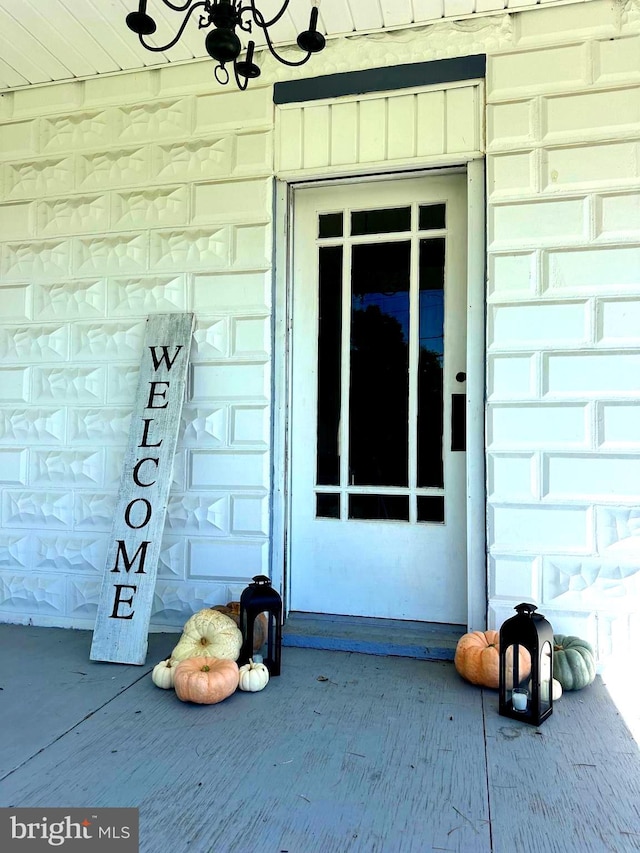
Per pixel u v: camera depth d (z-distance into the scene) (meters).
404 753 1.99
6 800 1.73
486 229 2.85
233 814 1.68
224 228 3.17
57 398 3.37
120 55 3.15
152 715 2.25
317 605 3.18
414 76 2.93
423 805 1.72
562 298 2.74
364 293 3.18
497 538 2.78
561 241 2.75
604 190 2.71
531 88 2.79
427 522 3.05
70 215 3.39
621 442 2.66
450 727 2.16
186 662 2.44
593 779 1.85
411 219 3.11
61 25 2.91
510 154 2.81
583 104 2.73
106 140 3.34
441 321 3.07
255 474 3.09
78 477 3.32
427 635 2.91
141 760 1.94
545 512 2.73
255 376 3.11
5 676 2.62
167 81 3.25
